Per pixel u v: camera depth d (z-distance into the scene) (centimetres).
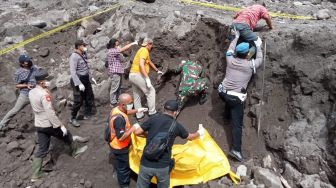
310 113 596
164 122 516
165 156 520
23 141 711
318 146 566
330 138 557
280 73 629
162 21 816
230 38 656
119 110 574
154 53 786
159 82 769
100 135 710
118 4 971
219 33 731
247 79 591
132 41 848
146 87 691
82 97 719
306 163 567
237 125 602
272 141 612
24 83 694
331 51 586
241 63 584
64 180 621
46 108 586
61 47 927
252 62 587
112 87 744
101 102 785
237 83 588
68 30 959
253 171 583
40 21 983
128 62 815
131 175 615
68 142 650
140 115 711
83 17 979
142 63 670
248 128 650
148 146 512
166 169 525
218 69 708
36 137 709
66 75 845
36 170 613
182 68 738
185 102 716
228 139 650
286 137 603
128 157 571
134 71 688
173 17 803
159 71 733
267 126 628
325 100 587
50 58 907
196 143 593
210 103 705
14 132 718
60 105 784
